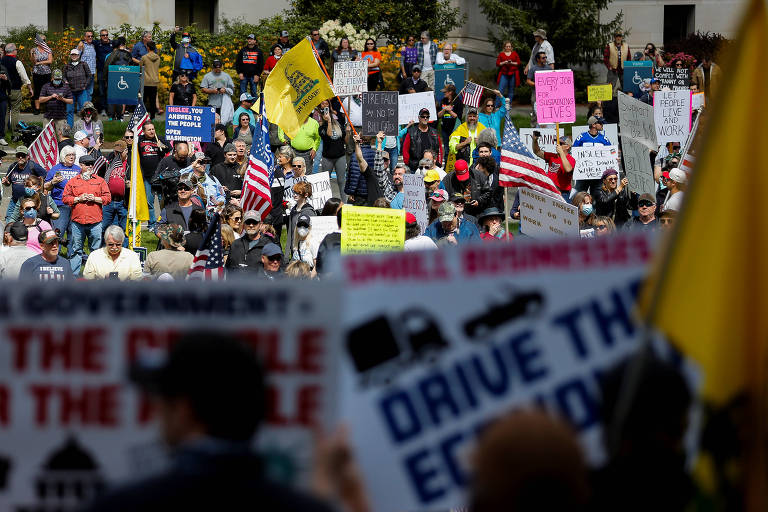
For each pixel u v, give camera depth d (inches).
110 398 179.0
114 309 178.9
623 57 1529.3
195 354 148.1
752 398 175.2
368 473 180.4
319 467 179.6
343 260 181.3
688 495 172.1
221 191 876.0
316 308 180.5
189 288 179.2
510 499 148.2
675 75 1389.0
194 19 1854.1
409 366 181.0
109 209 890.7
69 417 179.2
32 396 178.7
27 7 1705.2
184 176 861.2
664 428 169.9
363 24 1611.7
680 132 1114.7
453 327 181.2
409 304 181.0
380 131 1034.7
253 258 612.4
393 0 1656.0
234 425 146.9
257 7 1845.5
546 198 613.0
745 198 170.6
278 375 180.2
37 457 179.2
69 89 1284.4
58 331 178.9
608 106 1285.7
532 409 159.5
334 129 997.2
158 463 178.9
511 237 665.0
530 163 652.1
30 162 883.4
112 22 1769.2
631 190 977.5
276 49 1374.3
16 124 1354.6
